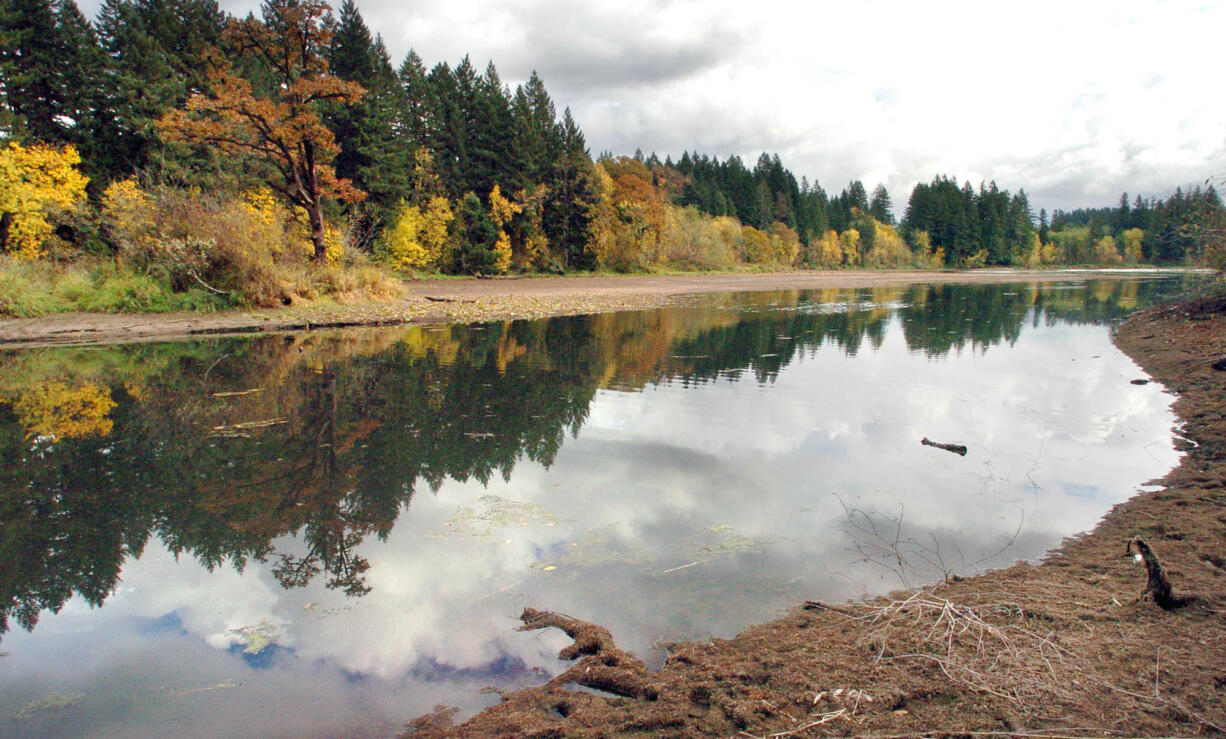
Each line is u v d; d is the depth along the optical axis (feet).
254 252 65.26
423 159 143.02
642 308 84.17
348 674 10.47
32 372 36.22
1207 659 9.14
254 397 30.86
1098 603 11.16
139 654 11.16
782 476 20.33
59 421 26.40
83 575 14.08
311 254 78.59
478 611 12.42
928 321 68.39
